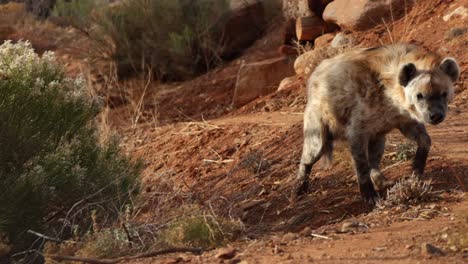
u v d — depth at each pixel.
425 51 17.69
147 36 39.91
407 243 13.69
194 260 14.16
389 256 12.97
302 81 30.56
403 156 20.67
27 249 18.58
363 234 14.84
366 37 31.17
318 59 30.95
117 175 20.72
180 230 16.53
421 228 14.77
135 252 16.22
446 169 18.98
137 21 40.19
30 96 19.23
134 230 17.55
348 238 14.62
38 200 18.36
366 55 18.23
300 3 35.28
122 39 40.12
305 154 19.94
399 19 31.67
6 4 55.59
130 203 20.53
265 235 17.44
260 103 30.42
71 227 18.62
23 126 18.94
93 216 17.81
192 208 18.84
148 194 22.50
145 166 25.62
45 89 19.62
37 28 50.53
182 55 38.88
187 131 28.64
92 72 40.19
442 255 12.67
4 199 17.89
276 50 37.72
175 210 19.52
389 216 16.23
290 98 29.62
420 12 31.30
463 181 18.30
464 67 26.77
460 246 13.07
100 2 41.81
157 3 40.12
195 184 23.86
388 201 17.34
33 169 18.30
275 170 22.88
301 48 34.19
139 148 28.52
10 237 18.34
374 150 19.38
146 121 32.72
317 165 22.16
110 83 37.31
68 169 19.27
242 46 40.28
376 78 17.81
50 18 51.91
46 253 16.72
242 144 25.59
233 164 24.44
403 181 17.72
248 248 14.72
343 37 31.73
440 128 22.75
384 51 18.02
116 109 35.75
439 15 30.66
